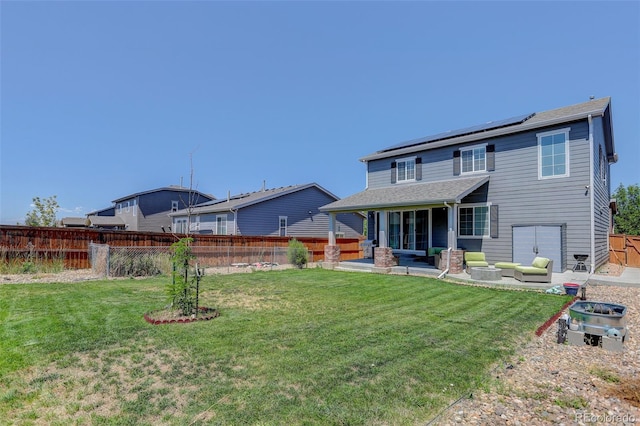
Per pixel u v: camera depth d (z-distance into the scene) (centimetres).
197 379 375
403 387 362
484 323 618
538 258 1105
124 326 569
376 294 896
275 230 2352
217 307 729
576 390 372
